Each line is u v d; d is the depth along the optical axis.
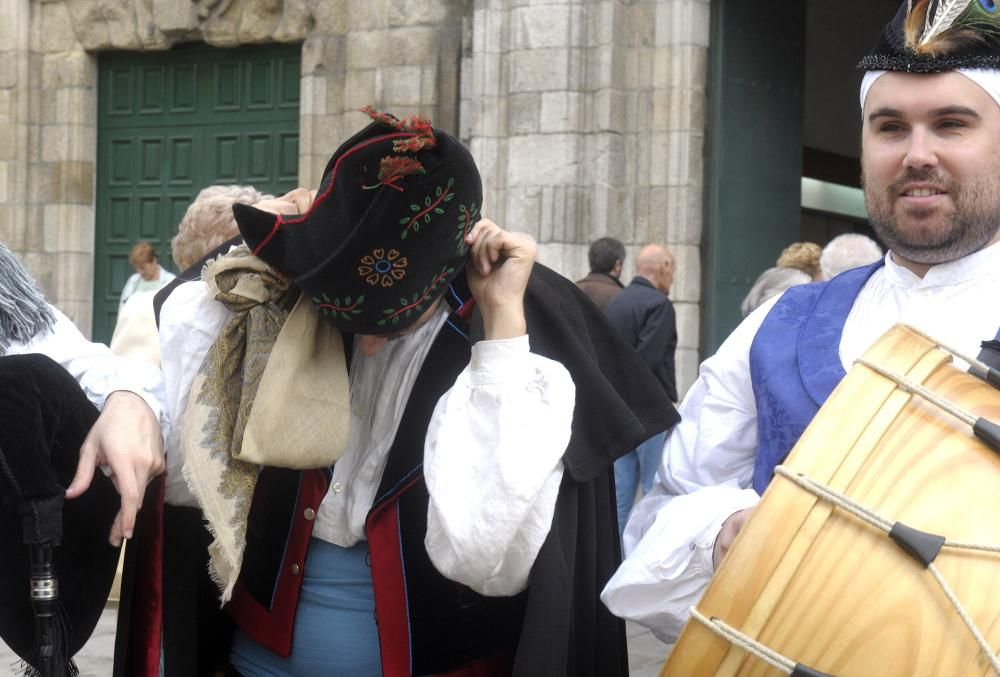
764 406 2.23
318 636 2.36
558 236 10.03
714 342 10.10
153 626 2.37
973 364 1.91
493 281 2.24
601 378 2.34
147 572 2.37
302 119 11.72
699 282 10.12
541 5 10.05
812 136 14.29
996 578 1.68
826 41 14.05
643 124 10.13
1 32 12.68
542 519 2.17
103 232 12.73
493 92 10.26
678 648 1.81
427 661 2.32
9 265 2.36
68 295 12.66
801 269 6.78
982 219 2.06
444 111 11.09
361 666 2.36
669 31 10.03
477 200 2.18
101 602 2.35
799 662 1.73
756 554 1.78
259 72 12.11
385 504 2.32
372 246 2.12
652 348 7.50
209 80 12.31
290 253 2.16
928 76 2.03
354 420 2.37
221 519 2.20
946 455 1.78
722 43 10.09
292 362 2.21
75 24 12.59
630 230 10.13
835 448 1.82
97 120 12.73
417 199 2.10
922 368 1.88
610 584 2.20
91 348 2.41
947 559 1.70
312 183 11.63
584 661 2.34
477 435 2.17
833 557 1.75
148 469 2.19
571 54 10.01
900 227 2.10
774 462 2.19
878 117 2.09
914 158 2.04
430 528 2.17
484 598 2.36
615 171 10.07
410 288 2.17
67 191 12.66
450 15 11.05
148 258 10.81
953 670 1.66
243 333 2.30
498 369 2.18
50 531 2.16
